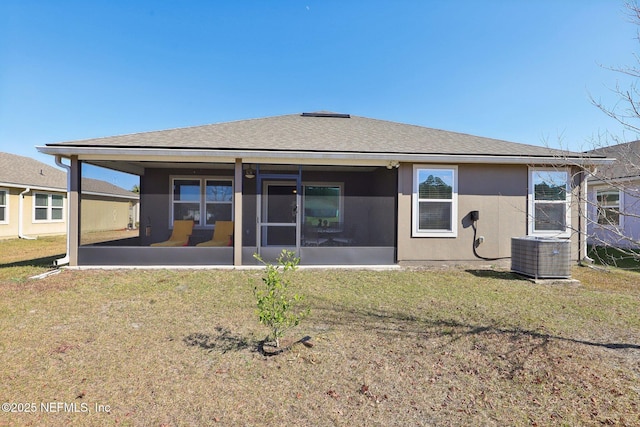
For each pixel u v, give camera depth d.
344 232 8.64
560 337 3.85
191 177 9.43
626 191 3.57
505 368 3.18
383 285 6.32
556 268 6.62
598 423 2.38
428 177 8.27
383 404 2.66
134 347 3.64
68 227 7.46
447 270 7.73
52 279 6.51
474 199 8.34
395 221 8.31
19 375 3.06
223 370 3.18
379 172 9.79
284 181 9.52
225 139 8.34
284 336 3.93
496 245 8.38
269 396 2.77
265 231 8.38
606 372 3.06
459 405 2.63
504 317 4.54
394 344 3.72
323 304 5.15
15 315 4.58
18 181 15.52
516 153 8.14
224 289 5.94
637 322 4.33
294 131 9.64
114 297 5.43
